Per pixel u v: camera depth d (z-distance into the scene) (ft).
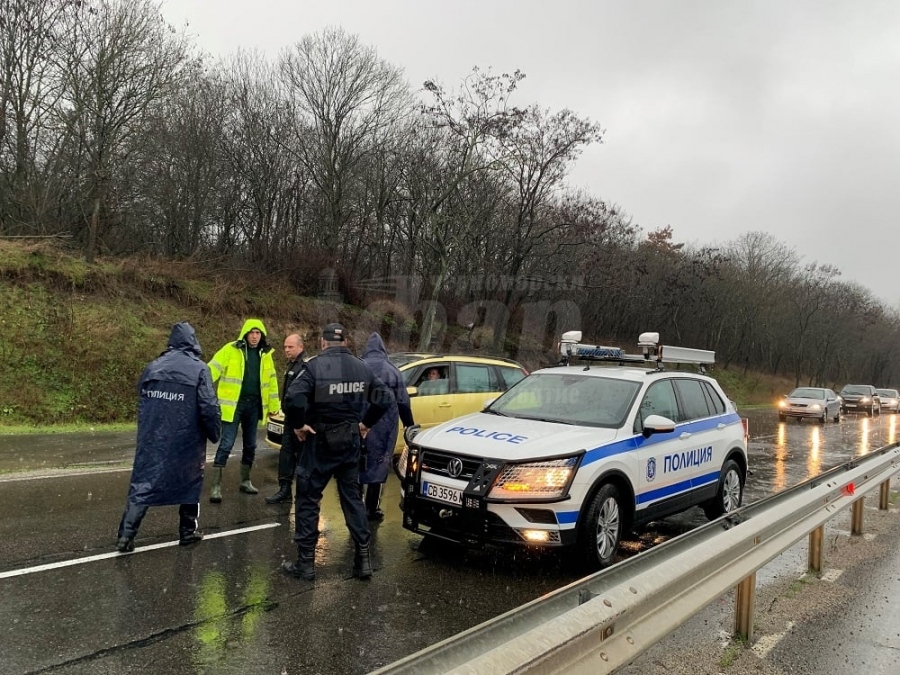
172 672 10.80
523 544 15.47
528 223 55.26
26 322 45.42
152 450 16.83
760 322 152.56
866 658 12.03
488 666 6.48
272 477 27.22
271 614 13.37
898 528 22.34
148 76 63.00
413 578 15.98
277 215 78.23
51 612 12.93
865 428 76.64
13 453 29.37
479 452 16.35
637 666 11.40
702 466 21.50
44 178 60.70
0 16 57.31
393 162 77.51
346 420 15.66
